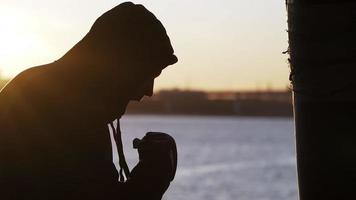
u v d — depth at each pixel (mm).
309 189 2926
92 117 2770
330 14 2842
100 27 2828
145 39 2828
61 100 2764
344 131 2842
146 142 2881
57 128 2734
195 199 52938
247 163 102375
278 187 66000
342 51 2830
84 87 2783
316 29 2871
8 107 2791
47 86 2791
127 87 2834
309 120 2910
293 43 2945
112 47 2805
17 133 2730
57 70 2820
